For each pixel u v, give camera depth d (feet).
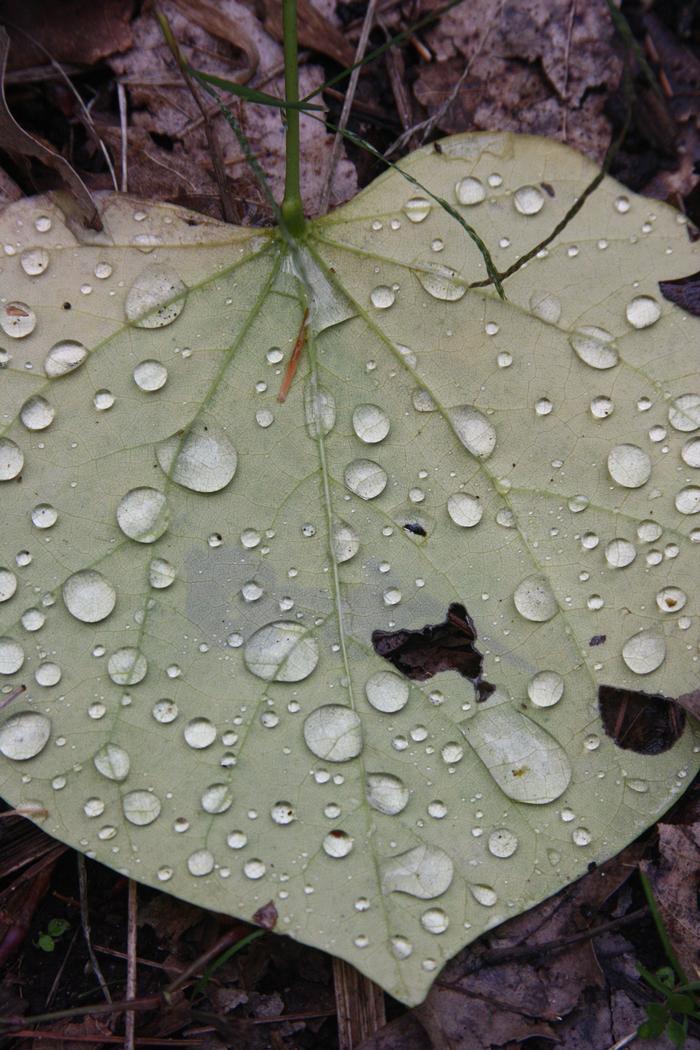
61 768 0.60
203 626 0.61
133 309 0.61
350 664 0.61
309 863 0.60
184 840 0.60
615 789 0.61
